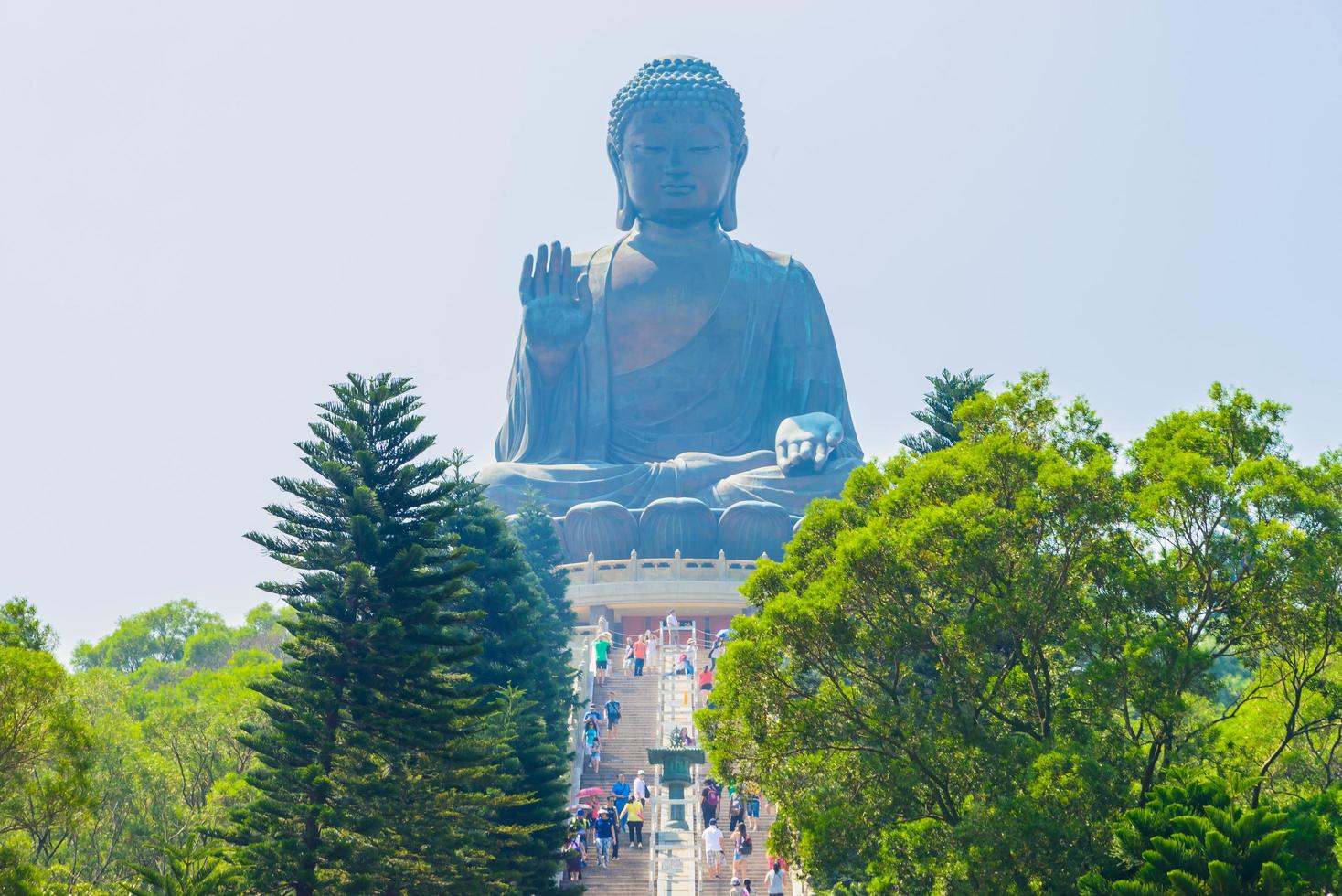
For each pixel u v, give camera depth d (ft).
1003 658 161.27
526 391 467.52
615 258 480.23
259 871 147.95
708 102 476.54
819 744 153.38
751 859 220.43
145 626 586.45
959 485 156.87
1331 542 143.95
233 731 256.11
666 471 444.96
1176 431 163.63
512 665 220.64
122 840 235.61
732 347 472.44
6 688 155.74
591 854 224.94
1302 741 172.96
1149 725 148.36
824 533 169.17
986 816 135.95
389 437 167.63
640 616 424.05
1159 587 145.69
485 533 227.40
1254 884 115.03
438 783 162.81
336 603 157.07
